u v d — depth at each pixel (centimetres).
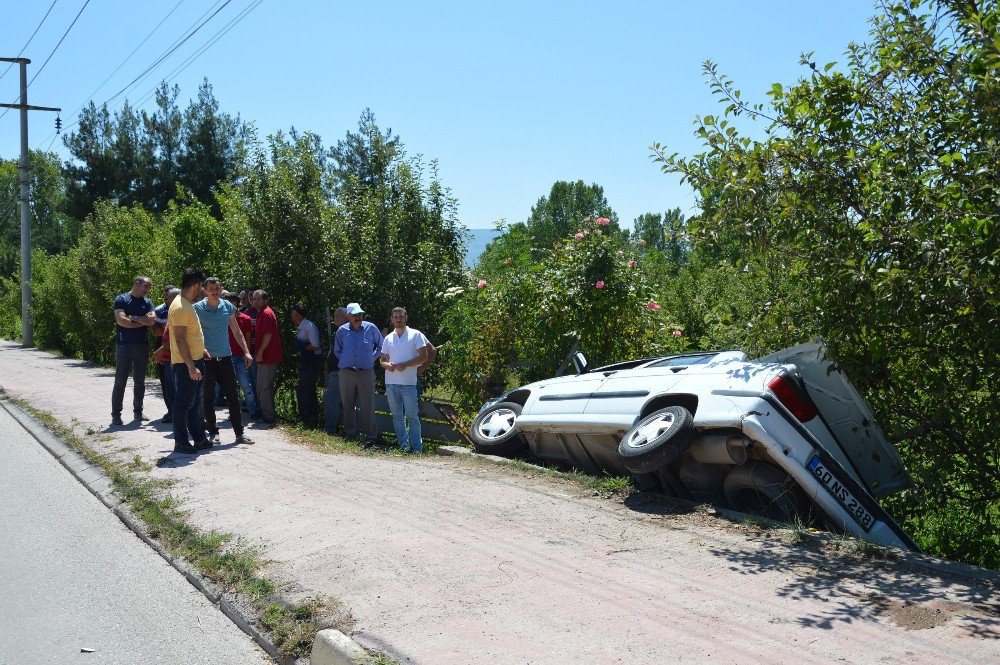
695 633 395
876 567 482
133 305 1162
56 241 7912
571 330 993
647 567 498
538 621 417
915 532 666
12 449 1062
